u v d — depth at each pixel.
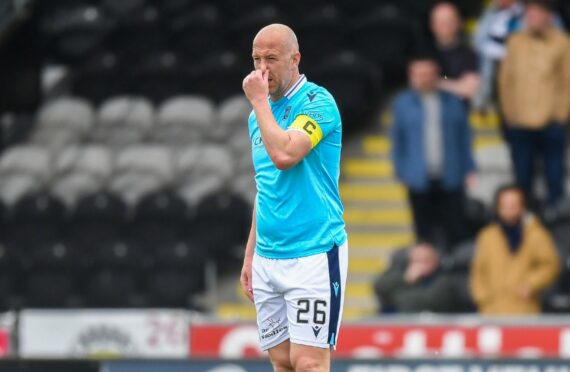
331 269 25.45
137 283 55.97
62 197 61.59
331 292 25.45
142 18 68.62
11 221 60.31
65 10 70.06
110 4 70.31
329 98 25.39
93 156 62.19
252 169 60.44
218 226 57.81
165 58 66.25
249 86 24.69
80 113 65.06
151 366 35.94
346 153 60.47
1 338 43.41
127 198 60.88
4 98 68.19
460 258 49.00
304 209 25.30
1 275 57.50
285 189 25.30
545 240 45.47
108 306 55.84
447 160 50.69
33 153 63.25
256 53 25.12
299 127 24.77
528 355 39.81
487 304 45.75
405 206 58.16
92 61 67.94
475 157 58.00
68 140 64.31
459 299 47.56
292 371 26.47
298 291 25.38
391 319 42.16
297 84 25.50
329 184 25.66
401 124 50.97
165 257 56.06
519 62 52.09
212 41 66.69
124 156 61.69
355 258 56.50
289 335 25.84
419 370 35.81
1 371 35.72
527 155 52.34
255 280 26.19
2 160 63.34
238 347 43.59
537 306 45.69
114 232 58.91
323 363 25.61
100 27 69.19
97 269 56.50
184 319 44.34
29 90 68.25
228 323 43.75
